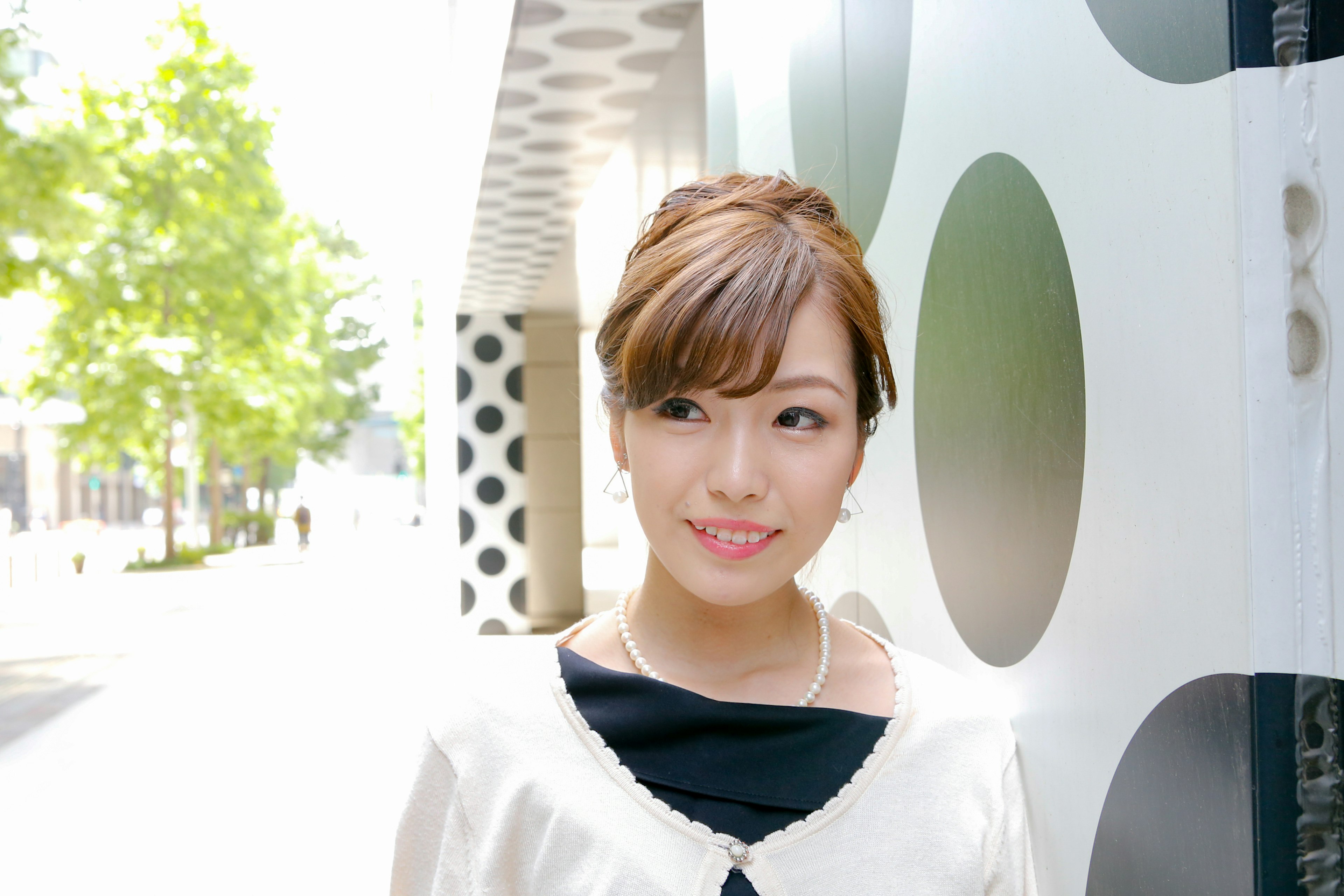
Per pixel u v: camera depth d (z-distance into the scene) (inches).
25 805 186.7
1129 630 29.9
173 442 815.7
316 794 187.9
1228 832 25.6
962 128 41.3
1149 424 28.6
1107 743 31.4
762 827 37.3
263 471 1332.4
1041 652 35.8
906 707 39.0
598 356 39.4
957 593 43.5
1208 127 25.5
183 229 753.6
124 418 783.1
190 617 471.8
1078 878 33.7
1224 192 25.0
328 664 334.0
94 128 582.2
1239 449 24.8
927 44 44.9
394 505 2427.4
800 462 35.2
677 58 164.1
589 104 184.4
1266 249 24.5
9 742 237.3
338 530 1643.7
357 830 166.9
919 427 47.6
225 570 760.3
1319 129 24.5
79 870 153.1
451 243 341.7
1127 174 29.2
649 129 198.7
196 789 194.7
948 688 40.4
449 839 41.4
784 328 33.3
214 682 307.7
